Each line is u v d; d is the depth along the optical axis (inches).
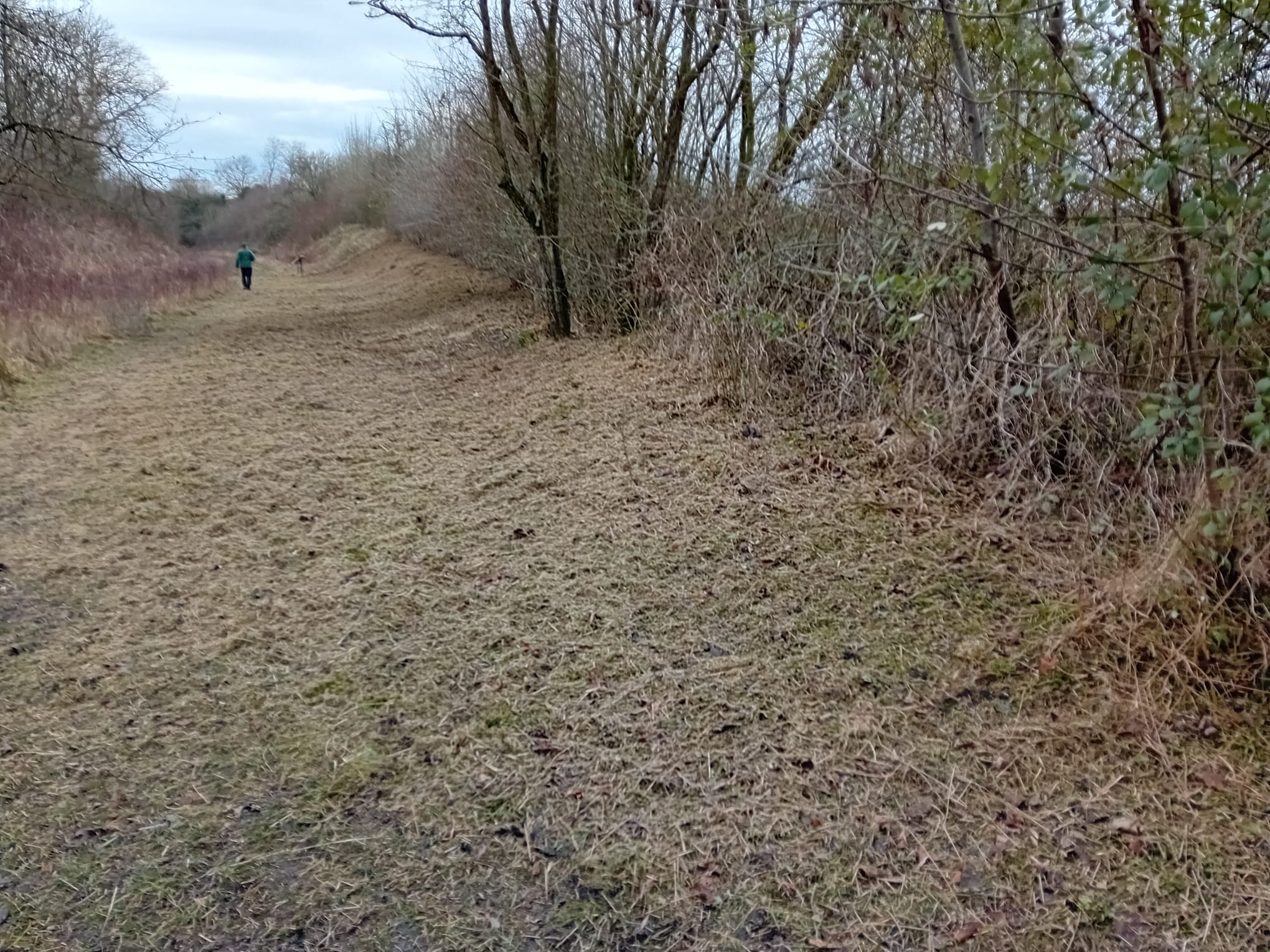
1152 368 110.3
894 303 143.6
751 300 199.5
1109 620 97.0
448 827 82.1
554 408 211.3
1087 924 67.2
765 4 170.4
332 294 660.7
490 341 334.6
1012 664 95.4
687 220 241.3
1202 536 90.4
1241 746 81.3
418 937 70.9
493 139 334.6
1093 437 125.7
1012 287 135.8
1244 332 92.4
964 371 146.6
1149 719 85.1
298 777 89.6
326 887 76.1
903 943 67.5
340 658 110.8
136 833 82.8
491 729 95.0
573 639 110.5
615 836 79.8
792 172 199.0
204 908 74.2
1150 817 75.5
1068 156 100.7
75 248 641.0
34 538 153.3
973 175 110.3
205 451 200.8
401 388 266.1
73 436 217.9
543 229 308.3
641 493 150.9
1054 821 76.3
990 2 111.7
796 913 70.7
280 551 144.5
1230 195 75.9
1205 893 68.4
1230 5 83.3
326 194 1605.6
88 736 97.2
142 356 346.3
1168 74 92.7
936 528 124.9
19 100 501.4
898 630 104.5
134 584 134.3
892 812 79.3
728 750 88.8
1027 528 121.3
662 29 263.4
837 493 139.9
